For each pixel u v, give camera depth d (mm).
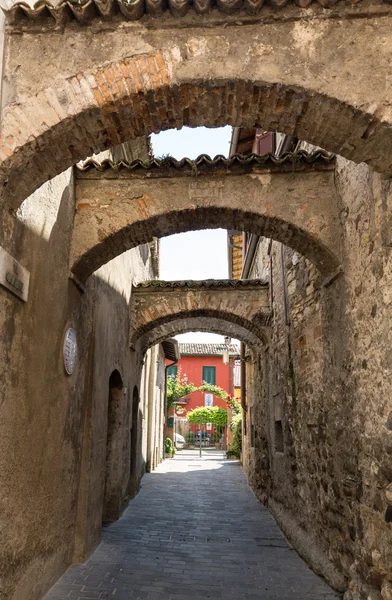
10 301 3590
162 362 19031
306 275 6512
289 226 5422
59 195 4836
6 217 3518
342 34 3381
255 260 11914
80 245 5328
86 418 5809
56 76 3416
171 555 6035
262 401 10305
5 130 3340
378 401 3932
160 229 5801
